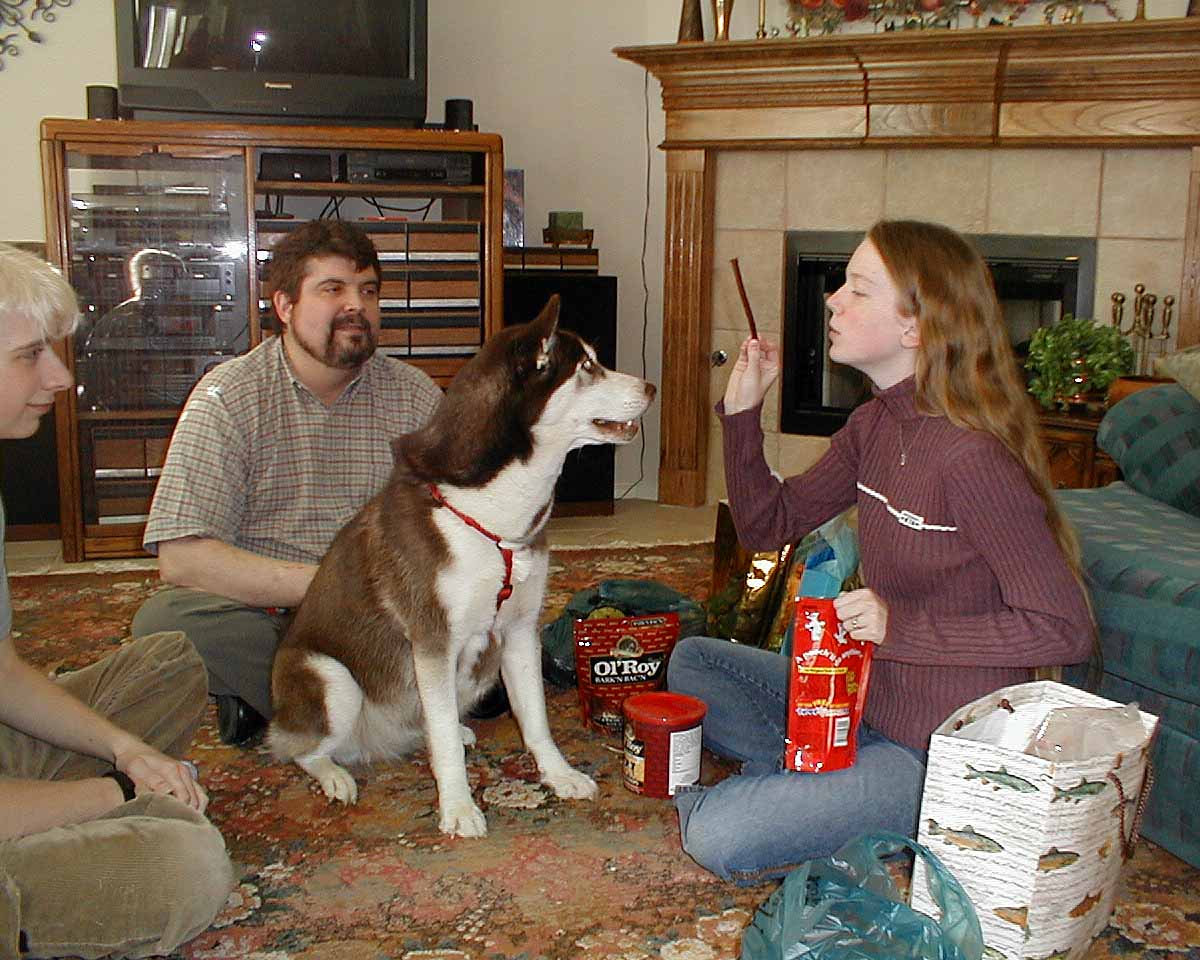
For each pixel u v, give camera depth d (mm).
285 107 4359
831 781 1865
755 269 5145
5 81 4547
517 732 2641
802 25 4891
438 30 5062
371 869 2016
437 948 1771
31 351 1543
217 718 2682
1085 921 1644
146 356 4270
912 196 4832
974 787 1604
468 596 2117
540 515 2135
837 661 1871
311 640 2303
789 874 1652
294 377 2549
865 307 1837
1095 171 4523
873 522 1925
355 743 2371
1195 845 1993
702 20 5117
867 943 1561
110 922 1495
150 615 2457
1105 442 2832
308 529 2590
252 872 2004
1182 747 2002
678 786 2270
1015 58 4367
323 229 2469
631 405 2088
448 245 4359
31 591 3789
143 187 4191
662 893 1935
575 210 5359
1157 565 2096
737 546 3021
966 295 1781
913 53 4461
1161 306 4488
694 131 5000
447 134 4289
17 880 1452
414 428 2662
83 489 4242
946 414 1783
